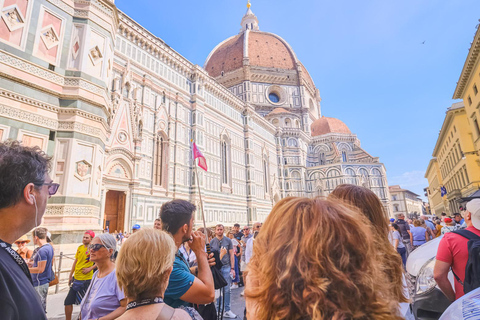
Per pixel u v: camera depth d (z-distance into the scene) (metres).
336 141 68.50
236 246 12.01
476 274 3.18
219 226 8.66
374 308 1.21
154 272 2.27
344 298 1.17
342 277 1.20
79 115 12.52
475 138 30.91
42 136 11.44
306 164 65.38
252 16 96.56
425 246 5.57
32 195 2.05
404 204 88.75
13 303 1.66
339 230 1.35
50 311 8.23
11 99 10.57
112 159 23.36
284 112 64.62
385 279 1.50
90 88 13.01
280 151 58.94
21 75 10.84
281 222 1.52
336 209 1.50
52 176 11.58
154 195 27.31
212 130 38.66
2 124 10.21
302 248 1.30
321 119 76.31
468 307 1.83
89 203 12.43
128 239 2.46
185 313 2.35
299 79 74.69
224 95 42.44
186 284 3.00
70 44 12.77
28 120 11.02
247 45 74.81
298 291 1.23
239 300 9.80
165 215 3.44
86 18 13.34
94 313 3.49
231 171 41.78
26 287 1.83
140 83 27.89
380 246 2.09
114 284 3.60
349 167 61.72
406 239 13.64
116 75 25.30
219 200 37.59
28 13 11.29
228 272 8.23
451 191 44.97
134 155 25.53
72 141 12.12
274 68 73.12
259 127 52.94
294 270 1.28
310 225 1.38
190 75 35.97
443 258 3.80
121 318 2.18
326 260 1.25
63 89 12.30
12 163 1.95
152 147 28.14
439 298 4.36
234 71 72.62
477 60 26.92
